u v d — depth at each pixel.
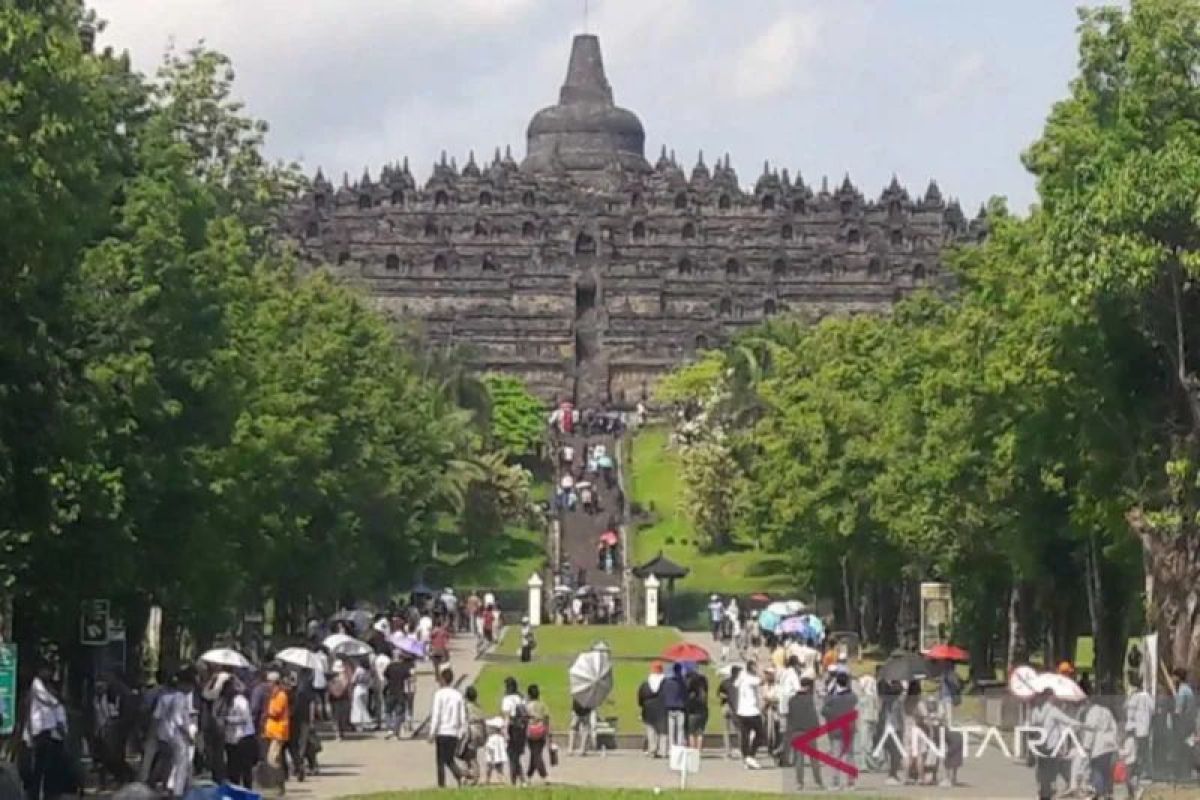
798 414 158.50
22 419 68.88
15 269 63.50
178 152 87.62
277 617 144.62
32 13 65.00
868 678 87.44
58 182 61.94
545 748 82.69
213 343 86.19
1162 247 71.50
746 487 195.12
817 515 154.25
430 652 133.12
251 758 72.31
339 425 131.75
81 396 73.25
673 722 88.06
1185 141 75.31
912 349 134.12
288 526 115.81
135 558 81.00
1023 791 71.69
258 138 134.12
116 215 82.38
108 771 74.69
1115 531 83.94
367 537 152.12
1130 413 78.94
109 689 79.88
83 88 66.94
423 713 116.06
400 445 170.75
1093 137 81.25
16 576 74.94
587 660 96.38
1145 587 84.44
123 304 78.00
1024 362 86.06
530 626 169.38
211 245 91.62
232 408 87.19
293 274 156.88
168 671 85.62
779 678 90.56
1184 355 75.00
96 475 73.31
